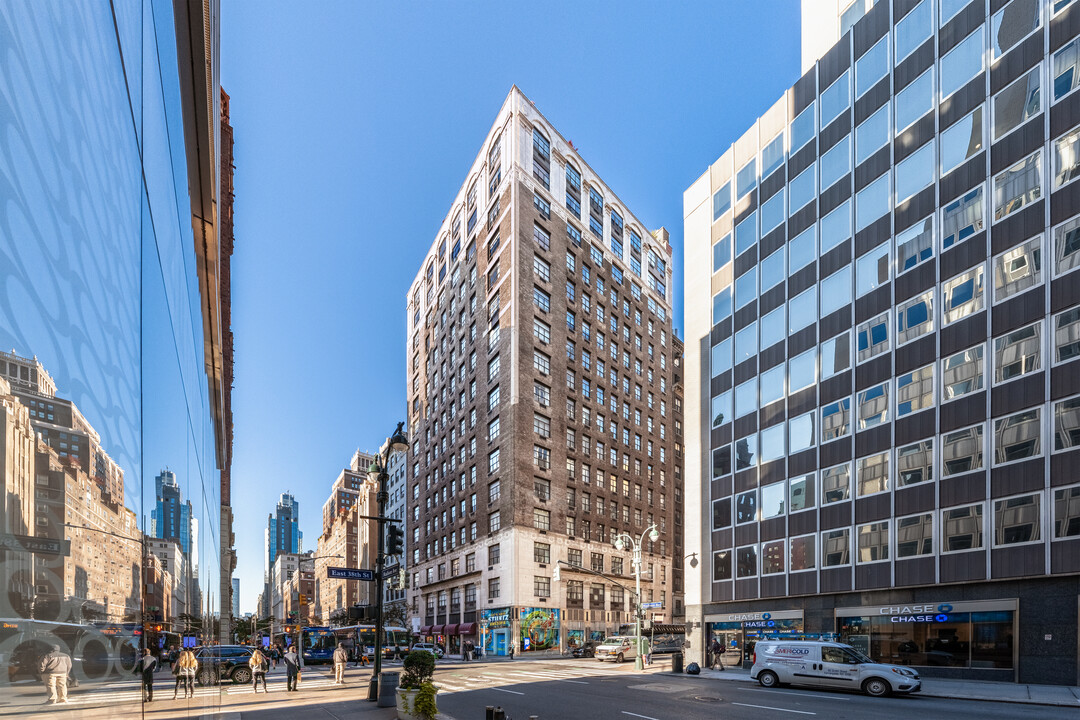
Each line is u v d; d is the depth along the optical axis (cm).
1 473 167
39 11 202
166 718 559
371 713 1555
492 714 978
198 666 859
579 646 4975
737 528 3275
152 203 474
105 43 303
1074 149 2070
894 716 1429
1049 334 2072
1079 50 2092
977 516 2200
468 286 7031
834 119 3022
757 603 3106
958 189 2422
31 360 191
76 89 248
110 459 302
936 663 2295
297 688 2388
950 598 2280
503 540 5569
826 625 2725
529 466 5719
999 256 2252
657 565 7188
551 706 1677
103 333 291
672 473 7906
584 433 6500
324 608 14650
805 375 3002
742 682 2328
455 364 7212
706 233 3847
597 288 7162
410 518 8231
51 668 213
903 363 2539
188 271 848
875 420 2620
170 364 612
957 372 2336
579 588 5953
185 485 754
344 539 12575
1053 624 1984
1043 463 2034
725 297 3628
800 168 3194
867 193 2803
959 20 2494
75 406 241
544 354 6156
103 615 288
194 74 730
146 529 441
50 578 212
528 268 6119
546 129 6738
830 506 2764
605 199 7619
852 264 2830
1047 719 1369
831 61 3078
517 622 5247
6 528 172
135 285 388
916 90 2638
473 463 6384
